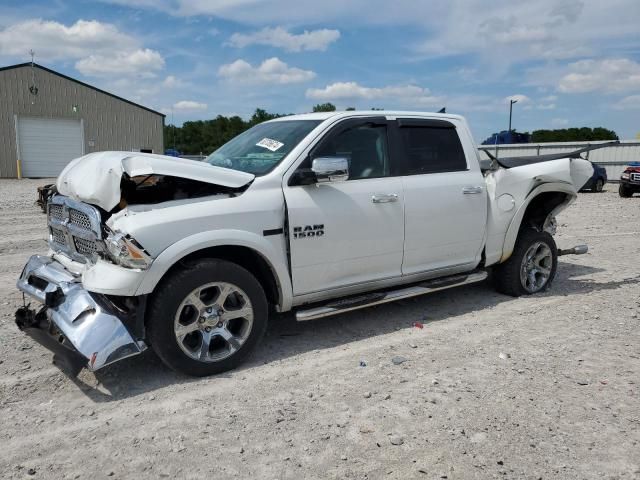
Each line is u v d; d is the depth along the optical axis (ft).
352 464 9.75
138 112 109.40
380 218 15.85
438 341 15.71
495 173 18.95
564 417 11.32
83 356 11.73
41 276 14.14
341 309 15.31
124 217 12.55
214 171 13.55
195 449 10.23
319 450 10.18
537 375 13.34
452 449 10.18
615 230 37.24
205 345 13.21
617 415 11.41
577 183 20.95
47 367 13.93
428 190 16.93
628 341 15.64
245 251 14.28
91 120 104.94
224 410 11.69
